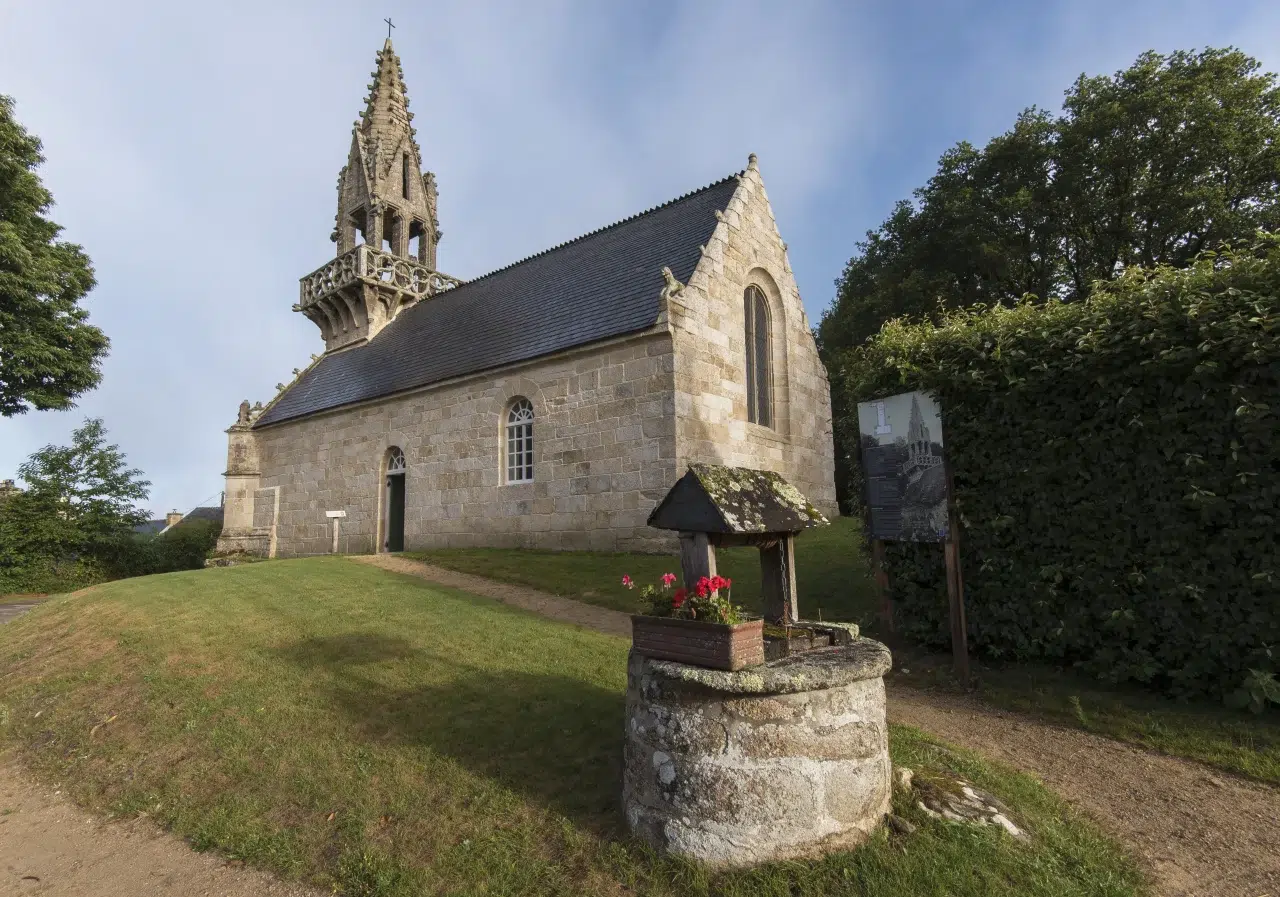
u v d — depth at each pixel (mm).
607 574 13547
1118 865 4223
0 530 27000
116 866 5086
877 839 4203
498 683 7285
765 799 4016
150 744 6953
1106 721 6418
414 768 5691
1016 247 27719
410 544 21328
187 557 34094
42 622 13000
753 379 19312
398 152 30781
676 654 4332
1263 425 5969
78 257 26906
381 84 31281
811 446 21297
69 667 9758
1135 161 24672
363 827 4969
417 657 8273
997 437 7797
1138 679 6703
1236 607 6137
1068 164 25438
